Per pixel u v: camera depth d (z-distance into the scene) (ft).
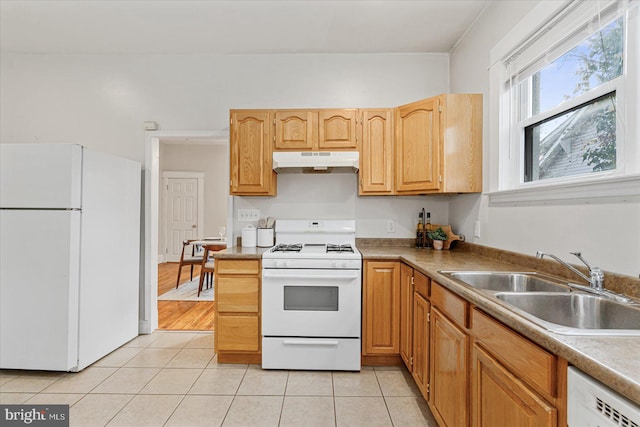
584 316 4.19
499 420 3.62
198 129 10.12
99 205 8.27
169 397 6.77
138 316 10.12
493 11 7.36
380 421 6.03
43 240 7.40
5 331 7.49
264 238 9.57
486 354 3.95
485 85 7.73
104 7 7.79
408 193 8.73
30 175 7.43
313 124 8.91
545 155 6.07
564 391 2.67
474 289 4.42
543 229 5.65
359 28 8.64
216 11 7.93
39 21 8.39
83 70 10.20
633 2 4.07
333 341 7.81
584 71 5.06
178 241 23.26
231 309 8.07
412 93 9.95
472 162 7.91
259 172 8.93
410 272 7.23
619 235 4.19
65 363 7.42
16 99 10.24
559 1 5.12
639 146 4.06
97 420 6.01
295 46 9.59
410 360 7.19
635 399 1.96
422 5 7.66
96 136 10.23
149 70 10.16
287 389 7.11
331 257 7.82
